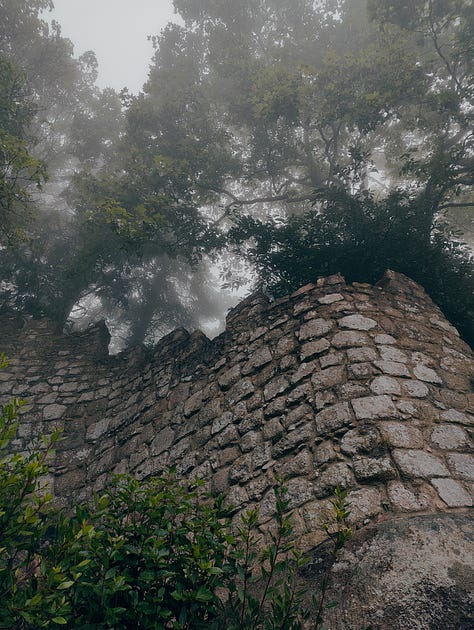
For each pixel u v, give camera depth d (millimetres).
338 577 2348
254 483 3502
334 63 9656
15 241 7594
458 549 2262
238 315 5703
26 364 7676
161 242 11148
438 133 10469
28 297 11945
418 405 3510
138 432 5445
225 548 2219
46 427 6379
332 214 7867
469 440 3355
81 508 2195
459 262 7090
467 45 9188
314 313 4613
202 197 11625
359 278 7105
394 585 2156
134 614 1918
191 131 11477
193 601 1983
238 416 4266
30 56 13375
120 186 10078
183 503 2338
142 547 2096
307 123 11234
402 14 9406
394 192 7754
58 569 1720
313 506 2965
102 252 10648
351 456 3123
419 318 4762
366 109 9438
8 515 1983
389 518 2639
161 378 6004
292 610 1950
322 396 3701
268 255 7715
